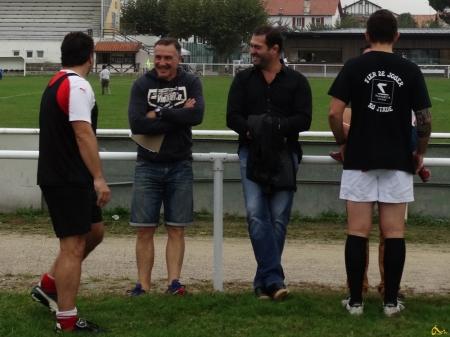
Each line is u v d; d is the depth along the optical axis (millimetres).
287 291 5512
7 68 55438
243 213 9922
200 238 8680
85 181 4879
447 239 8852
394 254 5152
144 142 5691
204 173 9859
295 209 9867
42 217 9648
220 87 39844
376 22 5078
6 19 64125
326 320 5164
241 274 6777
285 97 5605
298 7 106938
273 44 5574
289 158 5570
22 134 9789
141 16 76938
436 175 9727
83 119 4750
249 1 65062
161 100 5688
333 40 63656
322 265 7262
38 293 5301
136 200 5777
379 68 5008
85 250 5410
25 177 9844
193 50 71812
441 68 55719
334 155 5691
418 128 5109
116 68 58531
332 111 5059
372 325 5055
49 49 59125
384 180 5086
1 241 8234
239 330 4977
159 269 6941
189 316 5258
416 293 6145
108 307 5441
